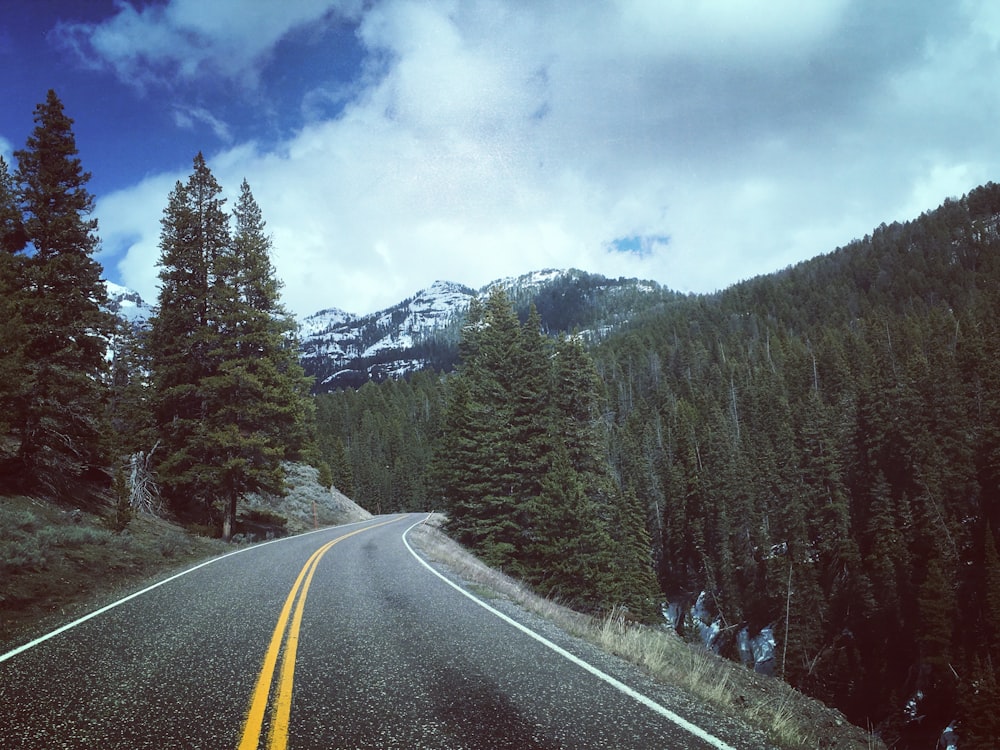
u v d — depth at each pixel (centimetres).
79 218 2044
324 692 534
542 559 2788
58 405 1898
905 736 3041
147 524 2161
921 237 19212
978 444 4584
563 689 561
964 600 3488
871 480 5175
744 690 764
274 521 3312
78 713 474
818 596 4269
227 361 2462
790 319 17838
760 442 7238
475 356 4328
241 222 3219
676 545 7000
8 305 1723
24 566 1173
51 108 2081
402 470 9556
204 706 492
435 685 563
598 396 3328
